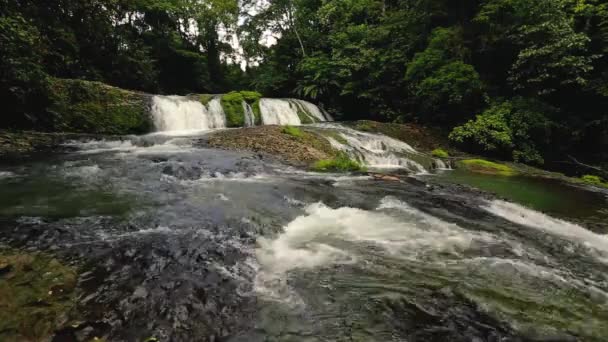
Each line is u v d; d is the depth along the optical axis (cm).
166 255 379
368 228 509
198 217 502
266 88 2877
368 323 283
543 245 482
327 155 1104
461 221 565
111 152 941
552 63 1370
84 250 378
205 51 3572
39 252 366
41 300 279
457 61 1561
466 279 364
